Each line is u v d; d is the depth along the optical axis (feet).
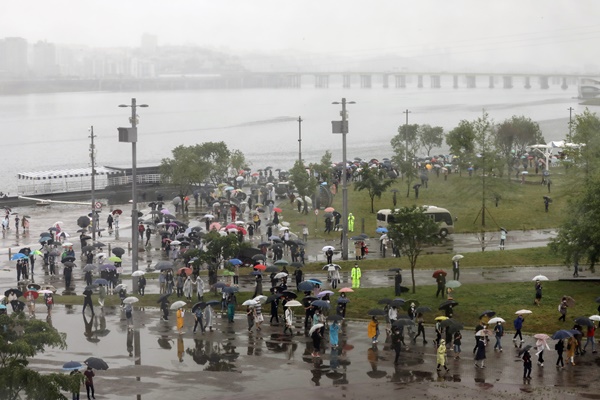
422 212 291.38
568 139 469.16
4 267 376.27
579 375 204.95
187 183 559.38
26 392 153.48
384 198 521.24
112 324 260.83
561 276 313.94
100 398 190.90
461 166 555.69
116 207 580.71
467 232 427.33
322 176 554.46
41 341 165.99
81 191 640.17
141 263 375.66
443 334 233.35
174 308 246.68
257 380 203.10
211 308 255.70
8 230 485.97
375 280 313.73
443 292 278.87
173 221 433.07
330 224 431.84
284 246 390.42
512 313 258.57
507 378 202.69
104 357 223.51
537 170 620.90
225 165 636.07
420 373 207.10
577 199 297.53
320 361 217.97
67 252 370.12
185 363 217.56
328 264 320.29
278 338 240.32
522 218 453.99
